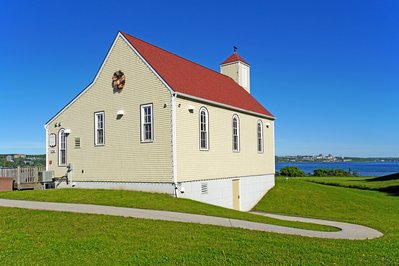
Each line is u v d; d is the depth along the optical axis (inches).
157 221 547.2
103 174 912.9
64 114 1002.7
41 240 441.7
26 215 582.6
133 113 866.8
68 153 988.6
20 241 438.6
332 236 530.0
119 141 888.3
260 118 1195.3
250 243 435.2
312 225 650.8
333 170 2613.2
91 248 411.2
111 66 913.5
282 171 2469.2
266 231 524.7
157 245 422.6
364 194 1346.0
